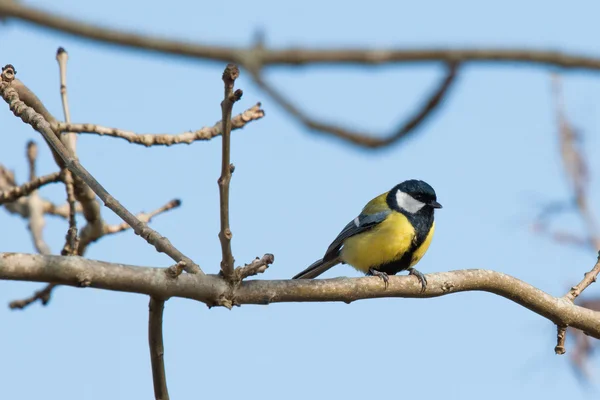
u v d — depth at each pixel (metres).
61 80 11.62
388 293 9.77
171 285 7.85
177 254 8.16
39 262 7.18
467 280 10.20
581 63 2.91
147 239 8.26
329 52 2.82
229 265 8.15
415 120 3.44
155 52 2.79
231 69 6.67
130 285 7.65
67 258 7.36
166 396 8.45
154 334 8.18
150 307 8.05
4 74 9.74
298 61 2.83
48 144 10.74
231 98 6.82
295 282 8.98
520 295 10.38
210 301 8.24
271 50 2.83
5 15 2.65
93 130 10.75
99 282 7.48
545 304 10.40
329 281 9.32
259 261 8.37
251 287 8.60
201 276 8.14
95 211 12.12
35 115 9.37
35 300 12.00
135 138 10.86
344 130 3.38
